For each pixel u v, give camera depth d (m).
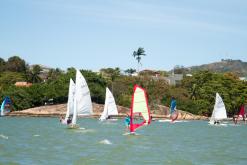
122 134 78.06
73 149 53.31
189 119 184.75
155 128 108.44
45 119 145.00
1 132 79.25
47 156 46.41
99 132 82.19
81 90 83.06
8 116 161.50
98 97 184.50
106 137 71.19
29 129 88.88
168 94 196.25
